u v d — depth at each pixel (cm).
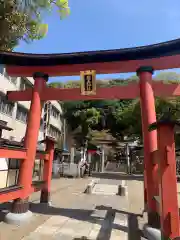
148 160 658
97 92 788
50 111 2647
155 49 716
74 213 816
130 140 3378
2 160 1240
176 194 427
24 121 2067
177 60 735
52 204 958
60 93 814
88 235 589
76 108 3189
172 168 437
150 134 674
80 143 3219
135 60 762
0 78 1620
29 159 744
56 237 566
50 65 825
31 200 1023
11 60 822
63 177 2416
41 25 847
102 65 795
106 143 3453
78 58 786
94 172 3459
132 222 736
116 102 3325
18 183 723
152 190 629
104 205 1005
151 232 574
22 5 782
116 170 4300
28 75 870
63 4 823
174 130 470
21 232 593
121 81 3434
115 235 598
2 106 1670
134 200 1176
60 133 3125
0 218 711
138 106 2475
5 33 810
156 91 755
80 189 1531
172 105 2030
